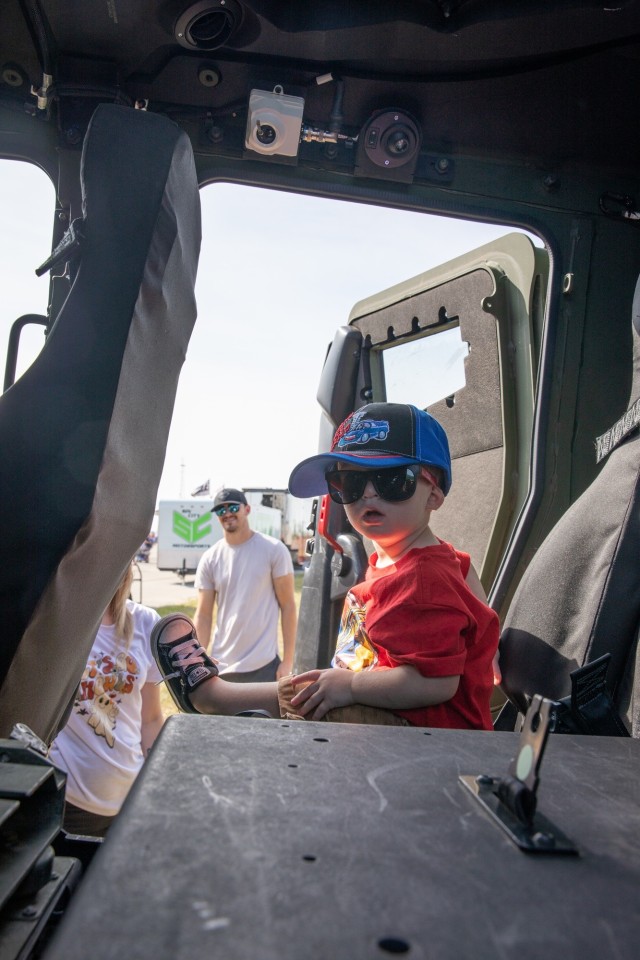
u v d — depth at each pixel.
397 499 1.69
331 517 2.92
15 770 0.72
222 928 0.45
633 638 1.36
